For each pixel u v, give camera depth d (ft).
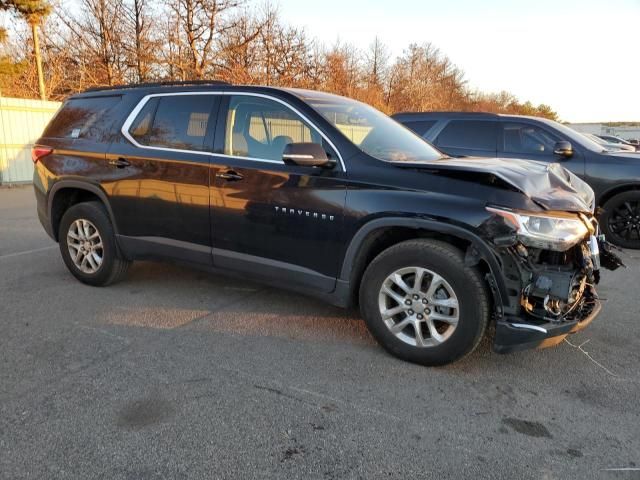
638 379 10.93
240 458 8.16
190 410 9.48
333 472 7.88
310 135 12.36
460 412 9.57
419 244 10.89
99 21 83.46
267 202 12.60
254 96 13.32
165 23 81.25
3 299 15.39
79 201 17.26
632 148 27.66
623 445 8.65
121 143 15.34
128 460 8.07
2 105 46.26
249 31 81.71
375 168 11.43
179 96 14.60
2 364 11.19
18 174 48.21
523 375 11.02
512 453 8.41
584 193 12.11
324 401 9.86
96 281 16.46
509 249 9.93
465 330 10.53
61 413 9.32
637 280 18.22
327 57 91.50
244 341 12.57
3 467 7.86
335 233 11.71
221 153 13.48
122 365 11.22
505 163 12.04
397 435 8.82
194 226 13.99
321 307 14.94
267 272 13.06
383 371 11.09
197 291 16.29
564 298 9.98
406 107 118.73
